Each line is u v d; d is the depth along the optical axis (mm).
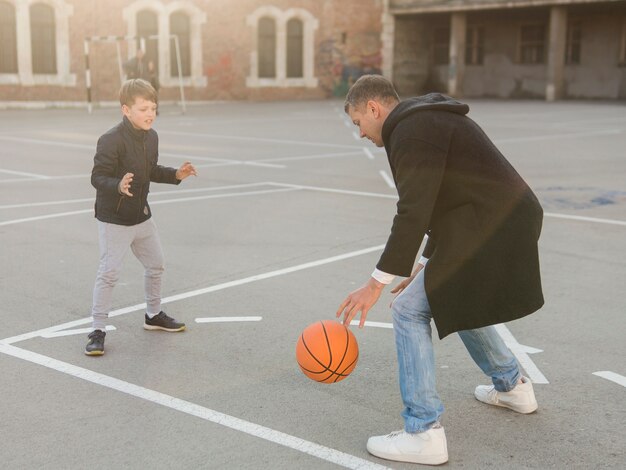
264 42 39031
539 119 25500
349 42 40844
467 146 3281
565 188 11609
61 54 32875
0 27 31500
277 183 12180
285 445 3619
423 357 3477
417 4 39875
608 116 26938
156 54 35625
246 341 5082
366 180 12547
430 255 3676
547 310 5746
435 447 3441
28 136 20016
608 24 37125
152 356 4793
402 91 42469
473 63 42188
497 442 3686
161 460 3455
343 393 4246
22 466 3395
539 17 39188
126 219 4895
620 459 3520
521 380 4000
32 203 10188
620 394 4250
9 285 6332
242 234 8383
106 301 4883
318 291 6262
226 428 3791
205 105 35469
